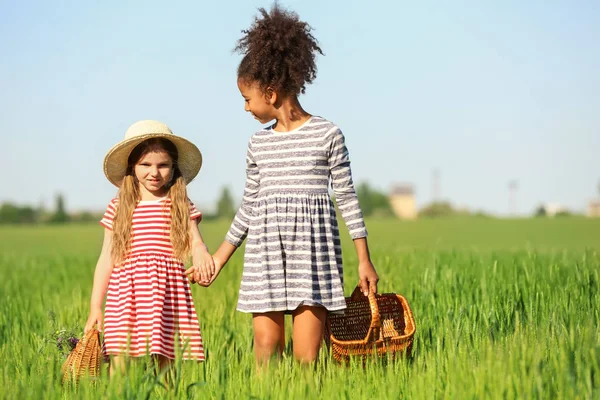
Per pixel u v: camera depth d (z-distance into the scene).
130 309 5.79
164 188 6.09
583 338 5.34
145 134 5.90
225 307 8.45
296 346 5.70
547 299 7.41
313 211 5.69
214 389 4.95
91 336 5.55
